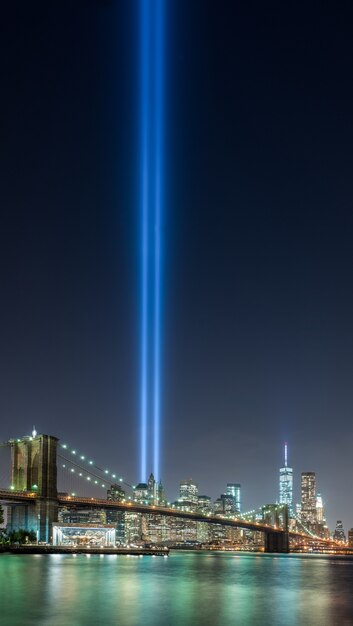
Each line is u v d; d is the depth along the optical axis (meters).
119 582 129.50
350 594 119.06
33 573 144.38
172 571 174.38
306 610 94.69
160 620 82.62
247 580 151.88
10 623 77.31
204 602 102.00
